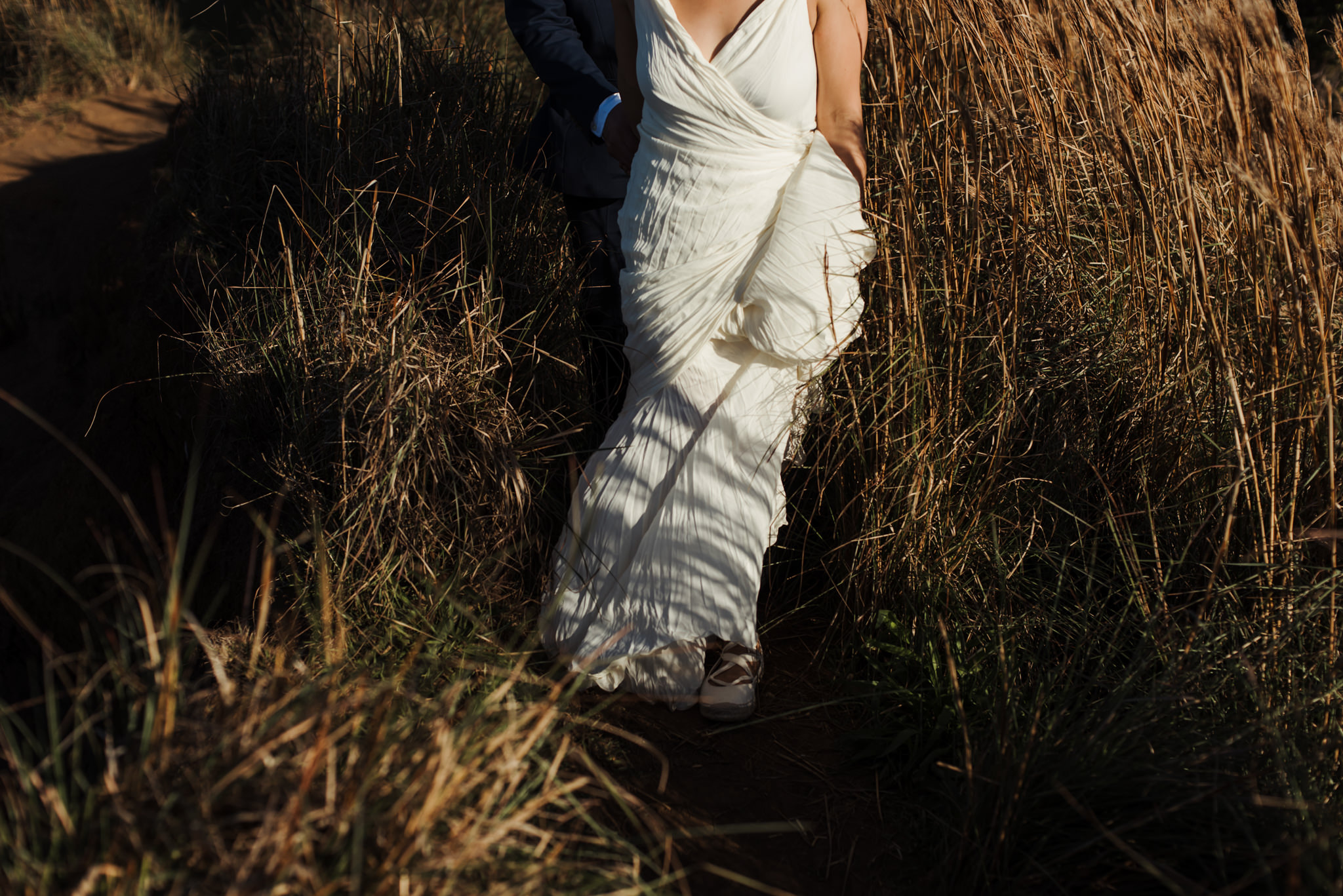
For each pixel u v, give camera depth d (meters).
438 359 2.62
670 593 2.27
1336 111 2.37
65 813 1.33
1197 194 2.32
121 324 5.55
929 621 2.27
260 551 2.77
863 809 2.01
